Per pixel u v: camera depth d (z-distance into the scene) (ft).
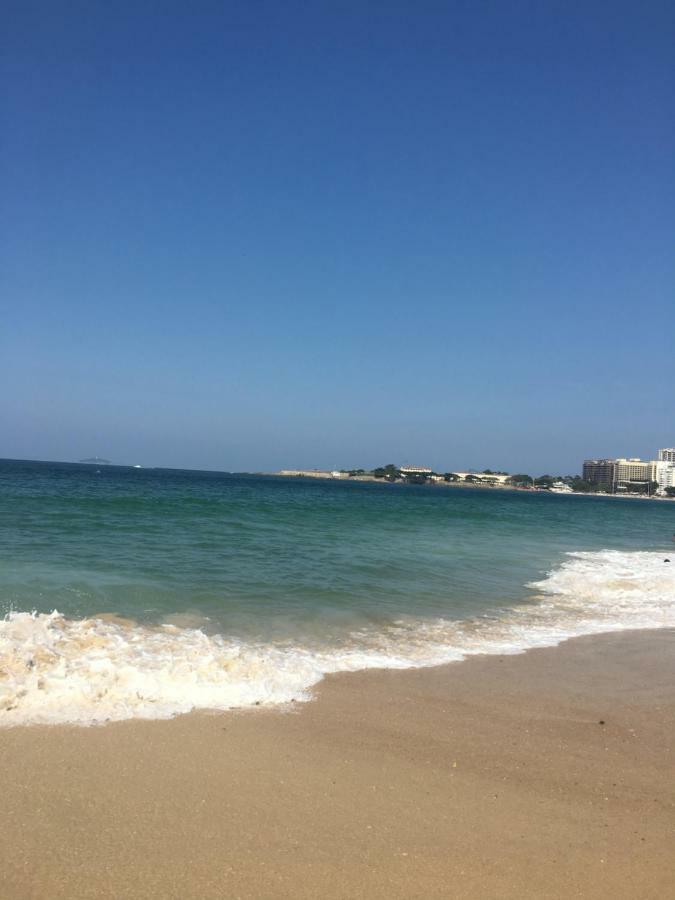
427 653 30.27
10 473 248.11
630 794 17.01
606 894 12.57
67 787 15.17
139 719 19.48
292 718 20.81
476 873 13.00
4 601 31.42
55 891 11.60
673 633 37.96
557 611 42.50
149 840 13.33
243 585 40.63
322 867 12.85
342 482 623.77
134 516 75.56
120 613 31.83
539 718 22.53
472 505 210.59
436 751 19.06
